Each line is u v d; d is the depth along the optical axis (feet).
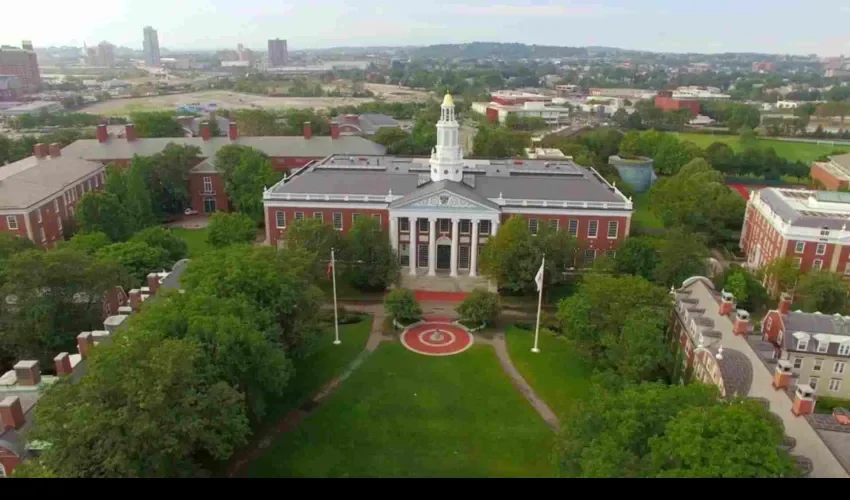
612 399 146.41
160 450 138.92
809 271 286.25
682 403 140.87
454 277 328.49
